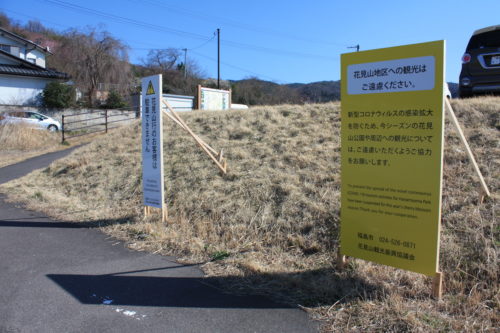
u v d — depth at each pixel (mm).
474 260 3859
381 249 3854
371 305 3506
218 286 4105
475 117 6949
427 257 3549
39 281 4258
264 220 5582
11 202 8109
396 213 3721
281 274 4219
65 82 30047
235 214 5910
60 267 4664
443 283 3713
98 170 9320
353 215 4043
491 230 4141
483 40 8375
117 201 7609
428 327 3121
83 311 3596
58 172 10141
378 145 3791
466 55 8523
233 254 4922
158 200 6293
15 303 3744
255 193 6270
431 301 3506
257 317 3457
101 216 6805
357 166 3965
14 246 5434
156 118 6199
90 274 4449
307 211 5473
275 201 5938
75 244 5508
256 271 4344
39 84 28016
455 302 3432
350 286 3900
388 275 3994
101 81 35625
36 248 5348
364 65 3811
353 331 3189
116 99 32656
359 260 4316
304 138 7883
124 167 9047
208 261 4770
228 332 3225
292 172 6645
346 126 4008
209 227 5797
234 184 6758
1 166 13367
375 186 3844
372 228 3902
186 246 5238
